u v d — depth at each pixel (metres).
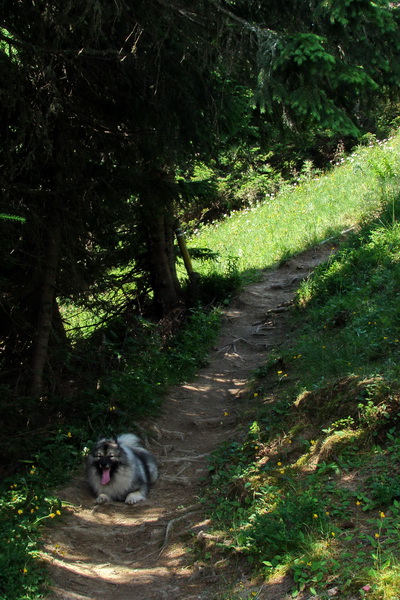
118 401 9.14
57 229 8.70
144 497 7.10
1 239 7.52
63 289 9.29
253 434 7.45
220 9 6.93
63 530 6.16
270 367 9.96
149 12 7.60
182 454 8.14
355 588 4.09
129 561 5.74
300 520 5.04
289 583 4.48
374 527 4.75
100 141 9.09
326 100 6.32
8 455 7.32
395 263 11.16
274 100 6.46
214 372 11.15
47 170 8.85
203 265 17.38
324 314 10.88
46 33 7.90
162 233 13.18
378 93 6.87
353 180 20.58
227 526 5.69
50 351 8.88
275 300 14.34
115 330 11.84
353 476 5.59
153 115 8.52
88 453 7.71
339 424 6.39
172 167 10.07
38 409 8.34
